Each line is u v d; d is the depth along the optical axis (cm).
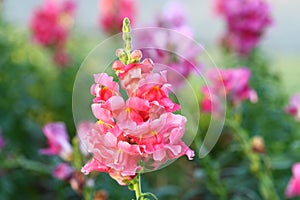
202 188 579
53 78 848
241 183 561
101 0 864
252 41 653
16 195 653
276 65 955
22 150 702
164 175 645
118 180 244
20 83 743
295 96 550
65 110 805
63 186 566
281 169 584
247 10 644
